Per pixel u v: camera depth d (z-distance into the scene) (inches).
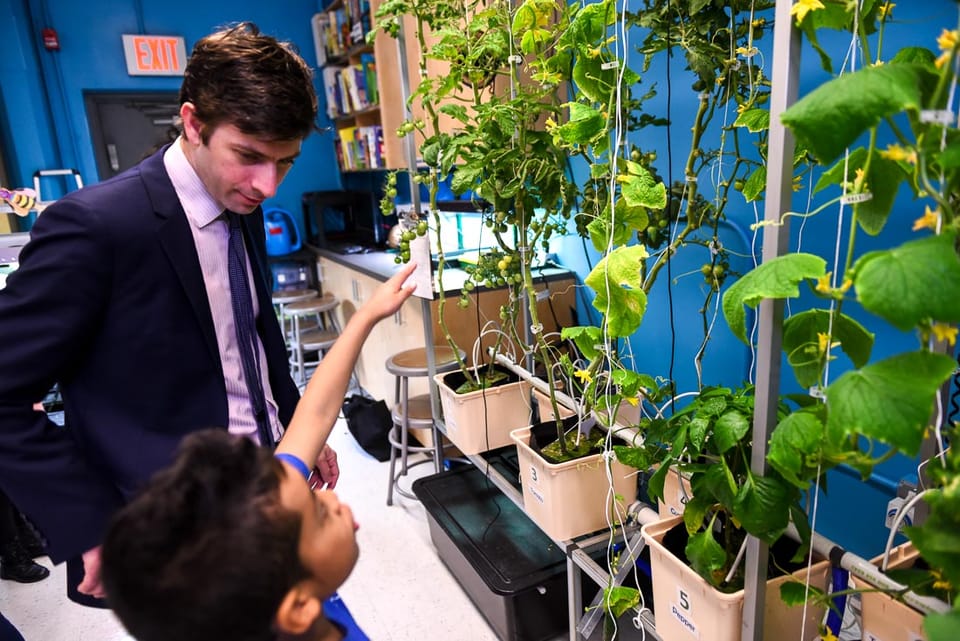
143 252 41.8
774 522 35.8
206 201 45.8
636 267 42.9
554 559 73.3
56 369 40.1
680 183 60.4
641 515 56.5
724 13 50.8
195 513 20.8
